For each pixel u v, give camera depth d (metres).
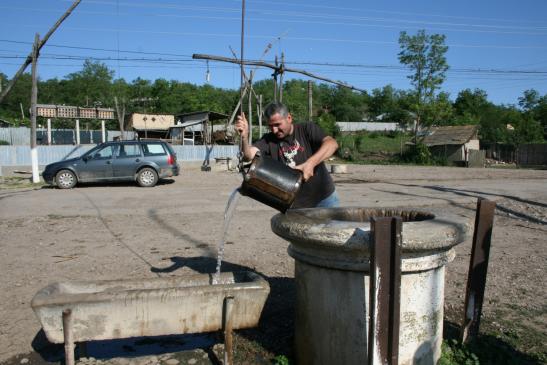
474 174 22.09
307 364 3.04
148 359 3.51
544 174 22.66
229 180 17.55
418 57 42.62
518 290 4.82
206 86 72.81
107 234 7.64
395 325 2.42
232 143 29.78
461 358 3.23
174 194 13.06
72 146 23.62
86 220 8.95
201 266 5.65
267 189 3.06
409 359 2.79
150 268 5.57
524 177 20.09
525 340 3.63
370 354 2.42
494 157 46.06
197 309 3.06
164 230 7.96
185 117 33.28
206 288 3.06
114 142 15.20
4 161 22.34
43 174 14.81
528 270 5.54
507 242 7.07
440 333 3.01
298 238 2.79
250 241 7.07
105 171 14.91
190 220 8.93
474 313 3.37
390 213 3.58
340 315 2.78
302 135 3.77
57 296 2.88
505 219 9.09
